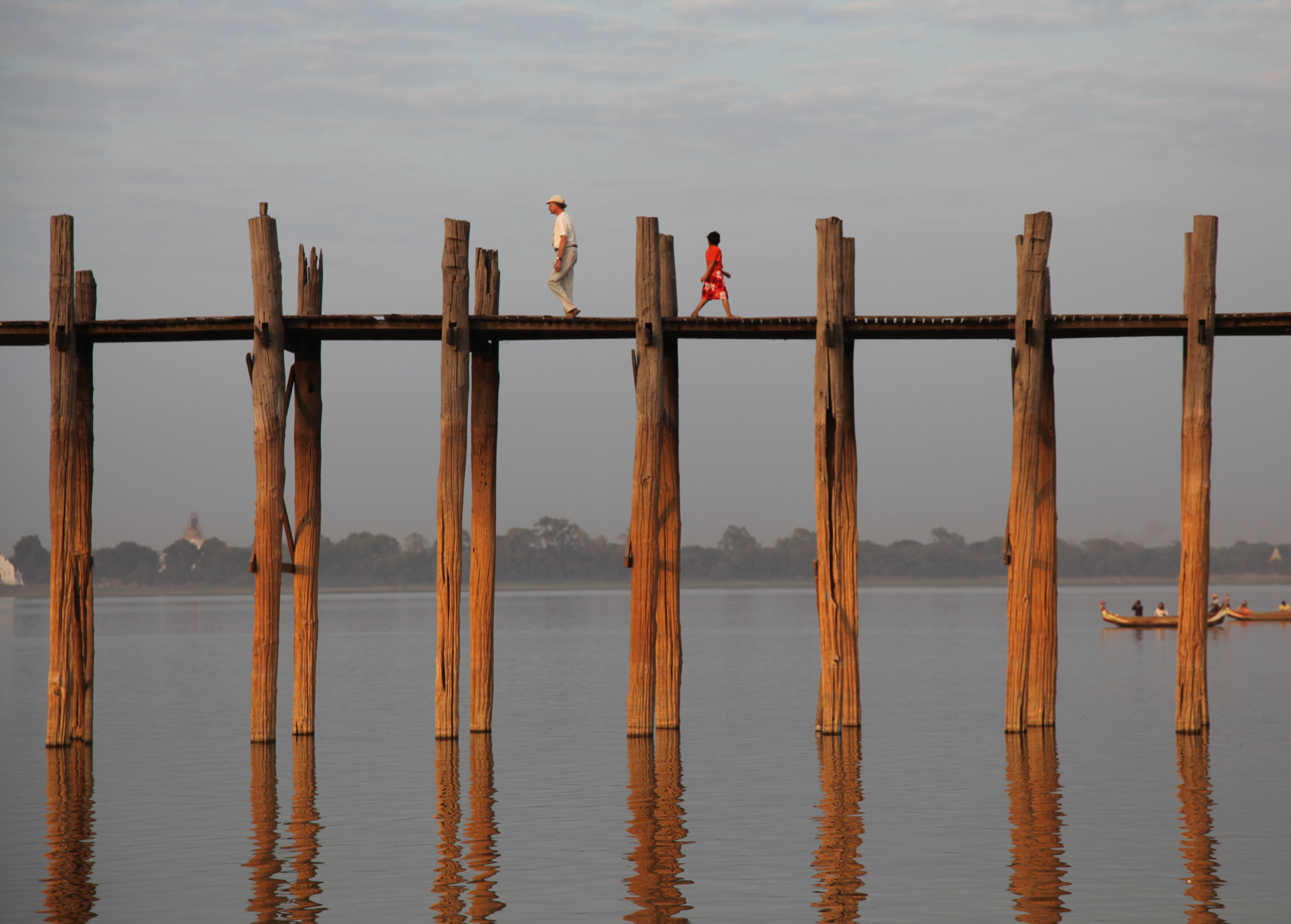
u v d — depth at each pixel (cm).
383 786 2862
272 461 3086
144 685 5744
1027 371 3042
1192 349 3022
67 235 3042
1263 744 3394
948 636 10050
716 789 2816
